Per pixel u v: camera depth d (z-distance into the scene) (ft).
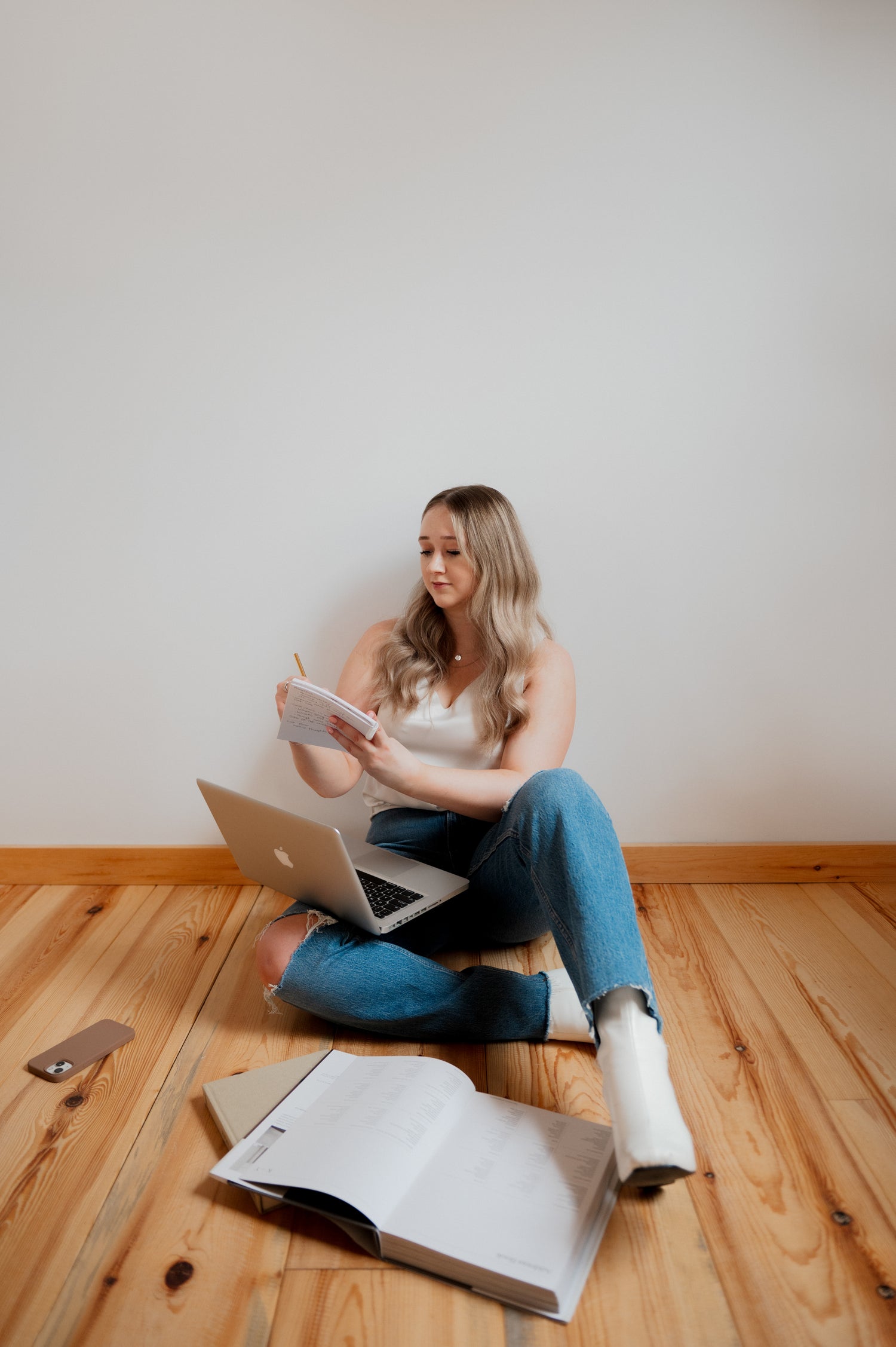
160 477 6.45
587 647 6.65
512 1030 4.74
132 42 5.99
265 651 6.67
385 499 6.47
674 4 5.95
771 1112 4.23
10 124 6.08
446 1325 3.15
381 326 6.26
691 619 6.61
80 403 6.37
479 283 6.22
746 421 6.36
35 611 6.64
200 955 5.84
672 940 5.96
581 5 5.96
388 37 5.98
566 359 6.30
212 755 6.81
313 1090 4.23
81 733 6.80
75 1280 3.36
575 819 4.11
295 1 5.95
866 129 6.07
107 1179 3.86
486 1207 3.46
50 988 5.42
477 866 5.07
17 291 6.25
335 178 6.12
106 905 6.60
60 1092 4.44
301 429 6.39
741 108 6.06
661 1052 3.64
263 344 6.29
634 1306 3.20
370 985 4.64
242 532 6.52
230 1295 3.28
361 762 4.75
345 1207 3.55
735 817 6.87
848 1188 3.76
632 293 6.23
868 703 6.72
